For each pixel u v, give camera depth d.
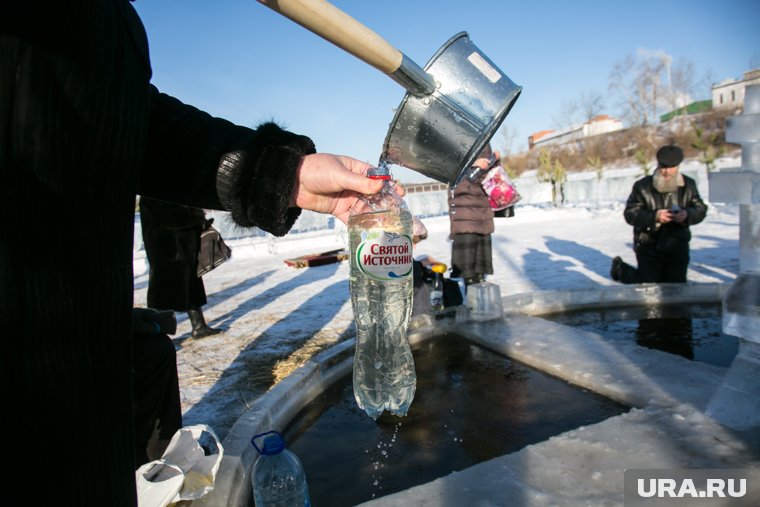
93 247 0.62
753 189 2.01
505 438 2.36
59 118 0.57
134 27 0.75
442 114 1.32
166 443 2.09
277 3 0.97
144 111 0.74
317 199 1.50
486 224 5.43
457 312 4.31
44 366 0.55
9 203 0.52
